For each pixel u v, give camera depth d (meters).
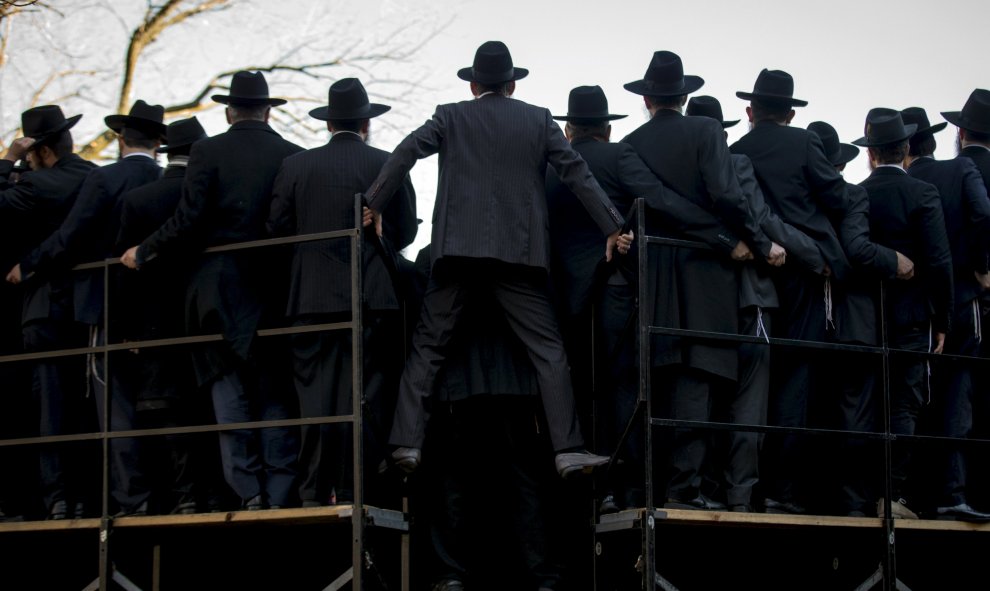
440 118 7.18
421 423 7.00
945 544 8.15
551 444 7.45
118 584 7.16
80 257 7.57
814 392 7.67
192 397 7.38
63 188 7.70
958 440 7.46
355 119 7.30
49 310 7.51
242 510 7.10
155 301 7.38
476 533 7.64
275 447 7.15
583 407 7.59
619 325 7.25
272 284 7.36
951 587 8.34
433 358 7.09
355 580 6.52
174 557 7.75
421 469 7.59
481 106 7.19
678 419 7.09
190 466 7.25
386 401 7.35
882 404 7.53
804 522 7.02
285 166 7.23
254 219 7.21
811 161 7.45
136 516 7.10
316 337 7.05
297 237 6.91
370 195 6.94
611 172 7.35
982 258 7.83
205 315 7.06
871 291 7.56
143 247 7.11
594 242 7.34
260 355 7.23
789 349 7.43
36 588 8.07
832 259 7.36
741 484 7.11
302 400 7.04
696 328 7.09
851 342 7.47
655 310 7.13
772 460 7.52
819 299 7.46
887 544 7.21
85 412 7.81
